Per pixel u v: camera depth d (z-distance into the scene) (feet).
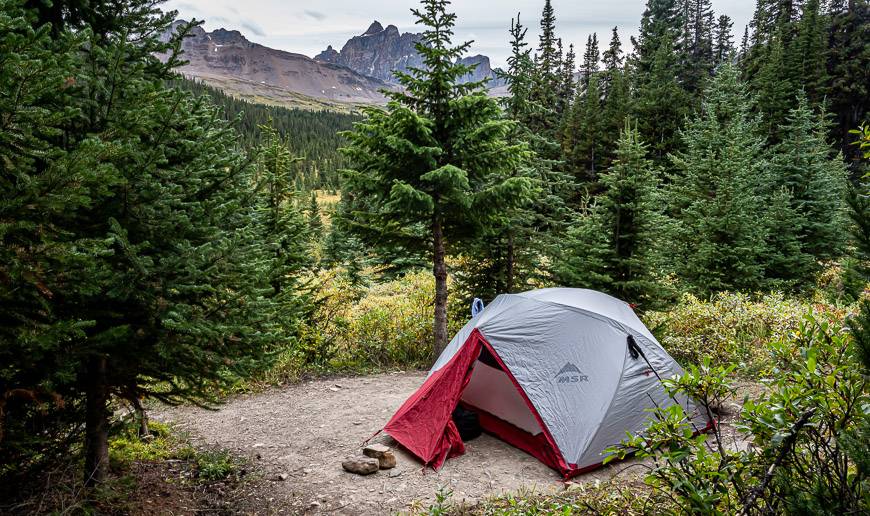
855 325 9.12
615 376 22.12
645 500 14.98
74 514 14.84
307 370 36.68
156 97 14.21
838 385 9.47
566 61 173.47
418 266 73.15
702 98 136.15
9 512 14.02
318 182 337.52
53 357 12.44
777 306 35.83
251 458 23.11
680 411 11.30
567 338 23.15
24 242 11.10
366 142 30.81
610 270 35.63
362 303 54.19
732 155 58.75
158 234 14.33
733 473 10.41
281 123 572.51
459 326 39.81
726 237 48.49
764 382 11.30
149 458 22.52
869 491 8.35
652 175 35.14
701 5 224.33
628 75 164.55
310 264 39.34
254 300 15.37
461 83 31.04
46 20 15.94
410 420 23.85
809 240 63.10
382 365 38.47
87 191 11.10
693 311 38.09
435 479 20.59
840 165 81.46
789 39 160.86
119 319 14.07
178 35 16.79
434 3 29.37
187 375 15.52
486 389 25.95
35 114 10.83
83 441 17.30
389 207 31.17
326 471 21.61
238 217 17.62
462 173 27.55
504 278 38.34
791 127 70.03
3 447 13.04
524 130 41.39
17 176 10.78
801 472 9.83
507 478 20.58
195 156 16.10
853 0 155.84
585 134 125.90
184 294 14.38
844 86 134.41
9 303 11.43
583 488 18.35
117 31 16.35
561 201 41.01
